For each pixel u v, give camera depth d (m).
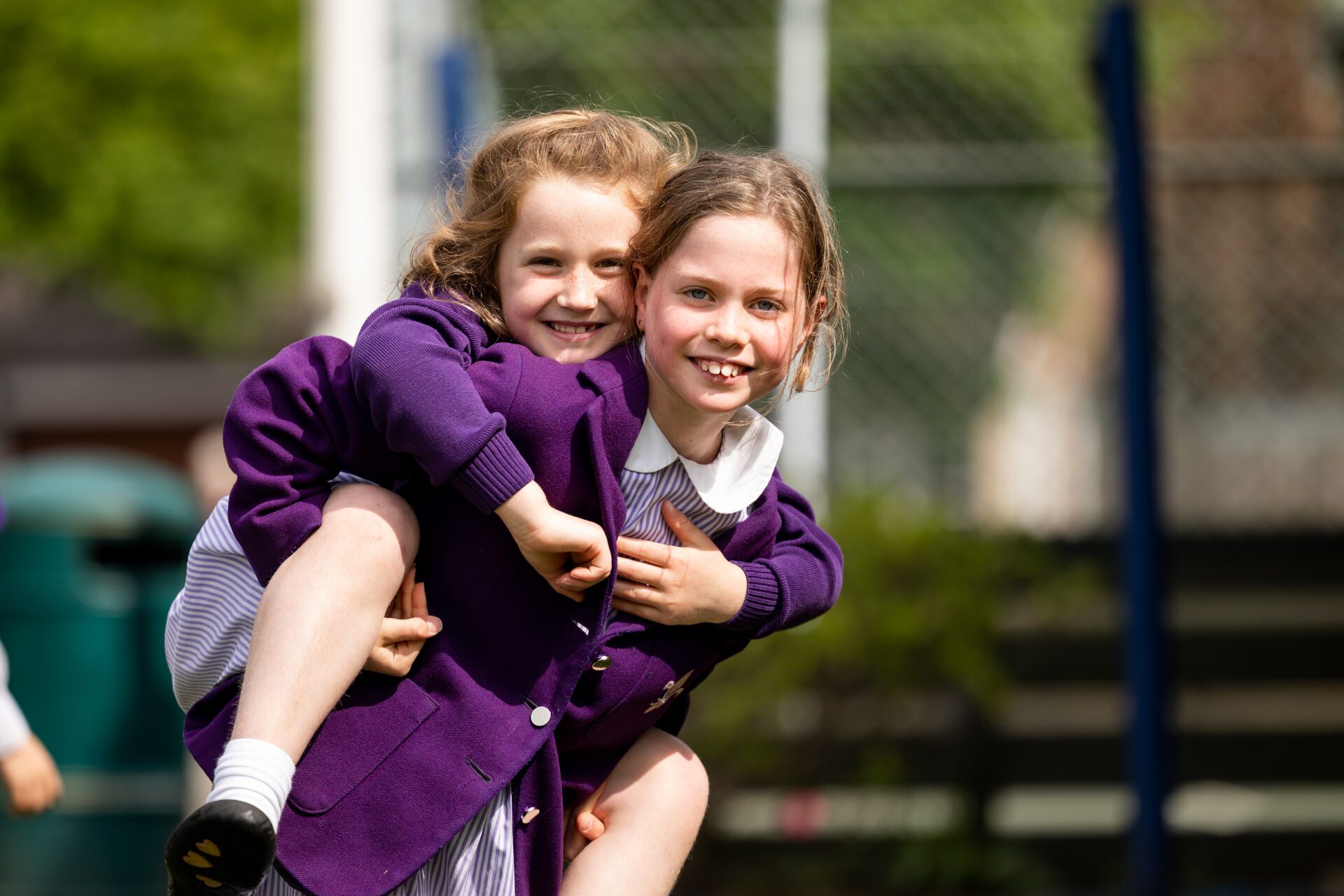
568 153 8.26
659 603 7.98
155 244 52.69
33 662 18.12
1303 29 31.44
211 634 8.29
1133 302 18.09
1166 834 17.50
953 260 29.09
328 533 7.63
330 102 21.36
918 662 22.83
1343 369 28.31
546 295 8.12
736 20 28.72
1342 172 27.09
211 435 20.47
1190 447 28.05
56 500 18.45
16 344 67.81
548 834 7.81
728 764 22.69
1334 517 28.00
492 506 7.49
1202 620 25.41
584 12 28.41
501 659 7.83
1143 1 31.41
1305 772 24.38
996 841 23.22
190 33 50.72
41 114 50.59
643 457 8.05
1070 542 24.33
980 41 30.81
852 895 22.45
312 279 21.83
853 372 29.17
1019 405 29.55
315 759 7.52
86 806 18.11
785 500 9.29
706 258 7.66
